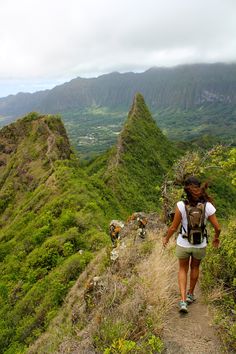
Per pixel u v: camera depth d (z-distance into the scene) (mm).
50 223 36062
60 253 28562
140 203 65875
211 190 66812
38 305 23031
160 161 90000
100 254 16688
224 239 9859
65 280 22750
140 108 103188
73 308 14133
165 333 7238
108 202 45219
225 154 14422
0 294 28469
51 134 69000
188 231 7527
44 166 61094
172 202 14867
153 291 8078
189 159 15180
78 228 31375
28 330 21062
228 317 7586
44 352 10695
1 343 21875
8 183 63594
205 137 149750
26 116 76500
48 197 44438
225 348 6824
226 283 8914
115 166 73812
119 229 15211
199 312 7883
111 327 7500
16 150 73062
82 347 7711
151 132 98875
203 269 9547
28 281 27594
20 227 41875
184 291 7816
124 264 10680
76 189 40812
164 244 7895
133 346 6566
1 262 35844
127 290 8734
